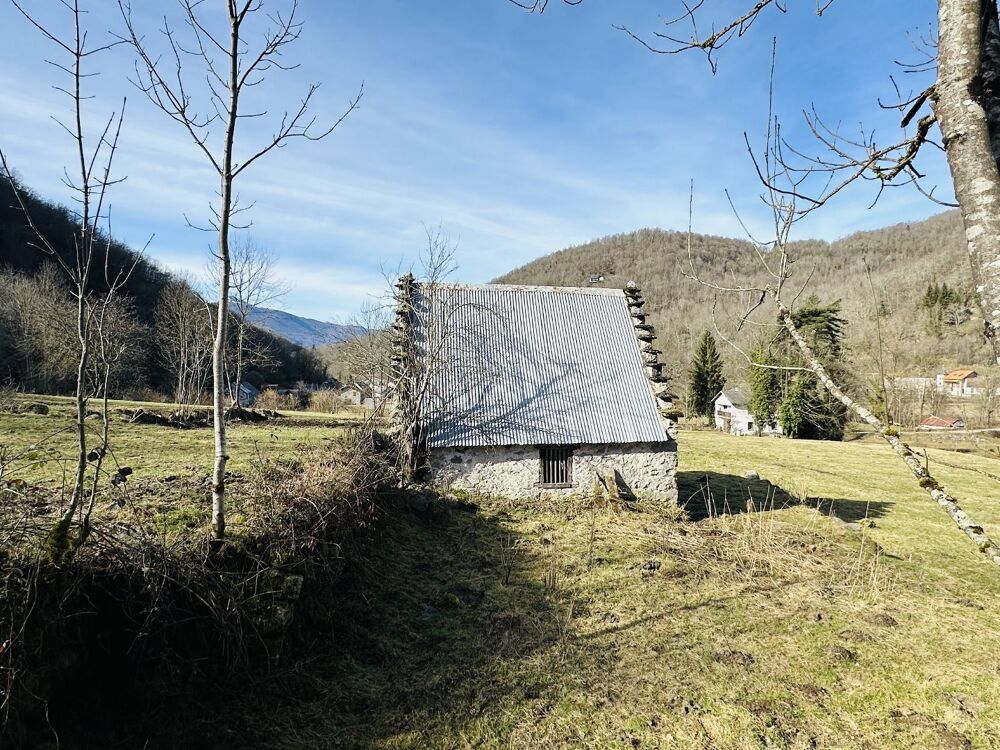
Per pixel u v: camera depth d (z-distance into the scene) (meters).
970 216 2.84
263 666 8.13
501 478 18.94
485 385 19.89
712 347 74.12
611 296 23.06
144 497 10.28
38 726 5.85
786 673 9.96
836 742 8.26
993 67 2.89
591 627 11.17
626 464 19.58
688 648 10.61
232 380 54.28
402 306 20.56
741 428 60.22
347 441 15.82
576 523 17.28
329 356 82.75
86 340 6.77
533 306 22.11
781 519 19.98
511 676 9.36
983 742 8.37
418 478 18.48
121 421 20.95
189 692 7.25
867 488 27.91
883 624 12.02
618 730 8.24
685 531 17.27
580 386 20.39
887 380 5.36
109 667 6.85
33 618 5.93
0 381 31.91
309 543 9.58
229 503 10.18
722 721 8.55
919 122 3.86
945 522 21.78
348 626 10.00
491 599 12.11
